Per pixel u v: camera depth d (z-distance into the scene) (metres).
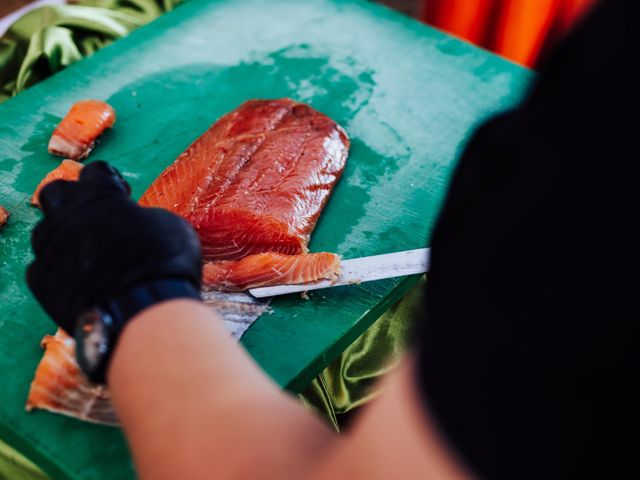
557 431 0.23
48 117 0.79
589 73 0.24
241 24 0.91
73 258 0.45
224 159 0.72
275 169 0.71
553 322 0.23
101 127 0.75
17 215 0.70
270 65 0.86
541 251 0.24
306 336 0.62
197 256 0.46
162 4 0.98
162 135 0.78
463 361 0.24
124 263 0.43
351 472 0.27
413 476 0.25
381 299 0.64
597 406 0.23
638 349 0.23
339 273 0.63
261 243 0.66
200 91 0.83
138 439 0.38
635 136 0.23
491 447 0.24
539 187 0.24
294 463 0.33
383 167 0.75
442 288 0.26
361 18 0.93
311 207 0.70
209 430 0.36
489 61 0.88
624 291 0.23
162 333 0.41
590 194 0.23
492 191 0.26
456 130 0.80
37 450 0.55
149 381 0.39
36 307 0.63
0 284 0.64
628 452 0.23
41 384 0.57
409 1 1.54
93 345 0.42
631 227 0.23
